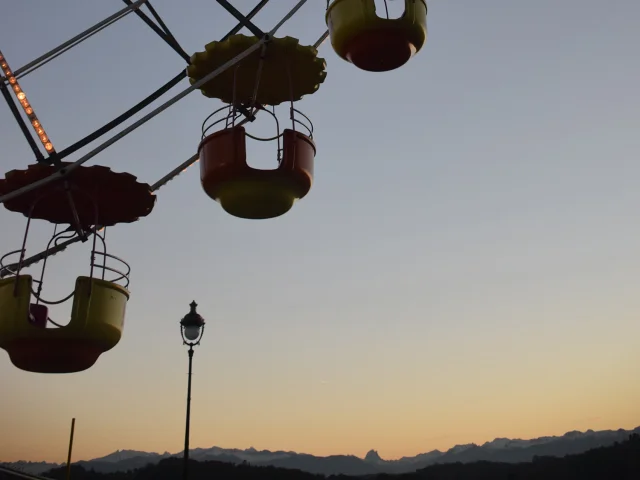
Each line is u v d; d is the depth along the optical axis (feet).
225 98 19.35
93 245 16.25
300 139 16.62
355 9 17.06
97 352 16.06
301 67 17.57
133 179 16.96
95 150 15.12
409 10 17.04
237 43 16.53
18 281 15.40
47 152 16.60
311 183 16.96
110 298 16.01
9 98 17.06
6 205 18.06
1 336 15.46
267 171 16.14
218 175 16.31
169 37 18.97
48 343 15.29
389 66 17.94
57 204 18.34
